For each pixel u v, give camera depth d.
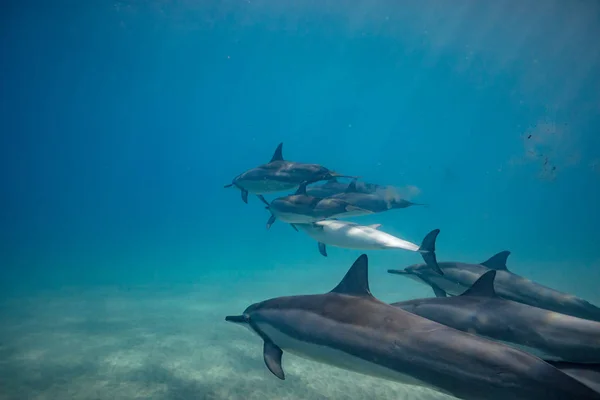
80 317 12.96
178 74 67.19
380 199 8.96
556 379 2.92
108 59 55.66
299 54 56.97
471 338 3.46
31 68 59.44
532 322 4.61
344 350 4.02
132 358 8.82
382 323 3.97
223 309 14.22
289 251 40.72
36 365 8.38
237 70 66.12
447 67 59.97
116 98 85.06
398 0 39.53
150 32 45.69
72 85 71.38
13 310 14.11
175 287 19.06
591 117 76.31
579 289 17.61
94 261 31.55
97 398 6.80
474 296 5.05
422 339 3.60
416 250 6.56
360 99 85.50
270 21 44.56
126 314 13.41
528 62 56.28
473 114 88.19
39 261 31.47
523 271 23.16
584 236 56.09
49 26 41.53
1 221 103.50
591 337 4.32
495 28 45.47
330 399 6.84
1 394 6.97
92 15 39.16
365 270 4.55
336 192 9.63
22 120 115.38
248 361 8.66
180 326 11.73
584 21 42.16
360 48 53.69
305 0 39.47
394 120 102.56
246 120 118.56
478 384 3.15
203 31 46.97
